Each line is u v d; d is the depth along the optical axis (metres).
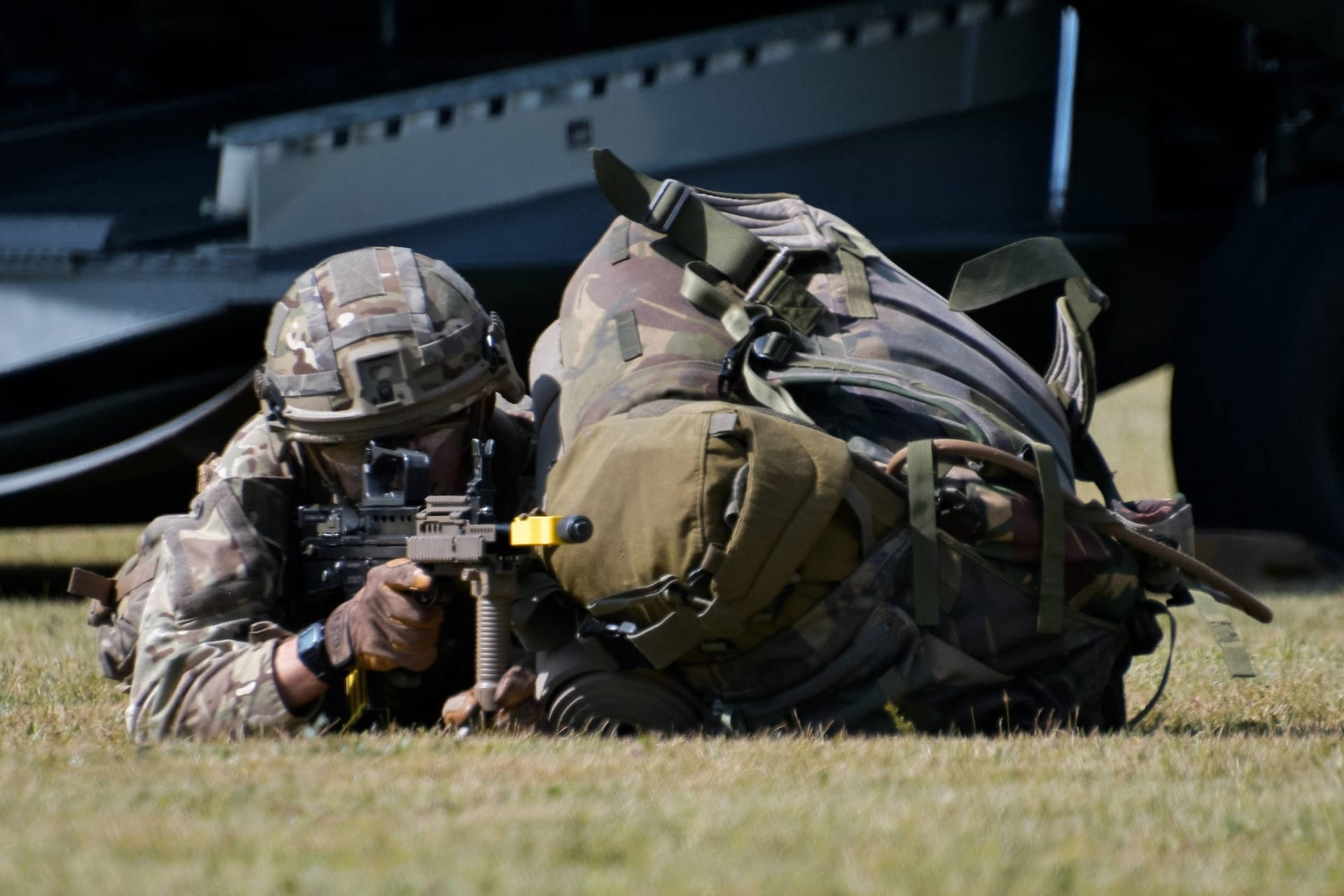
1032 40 31.05
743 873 8.04
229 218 28.70
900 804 9.77
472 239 28.98
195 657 12.91
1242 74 32.91
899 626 12.83
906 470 13.02
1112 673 14.30
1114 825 9.45
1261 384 30.44
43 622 24.20
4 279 28.17
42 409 28.67
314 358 13.31
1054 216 31.58
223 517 13.51
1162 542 14.33
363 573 13.45
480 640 12.11
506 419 15.13
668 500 12.41
